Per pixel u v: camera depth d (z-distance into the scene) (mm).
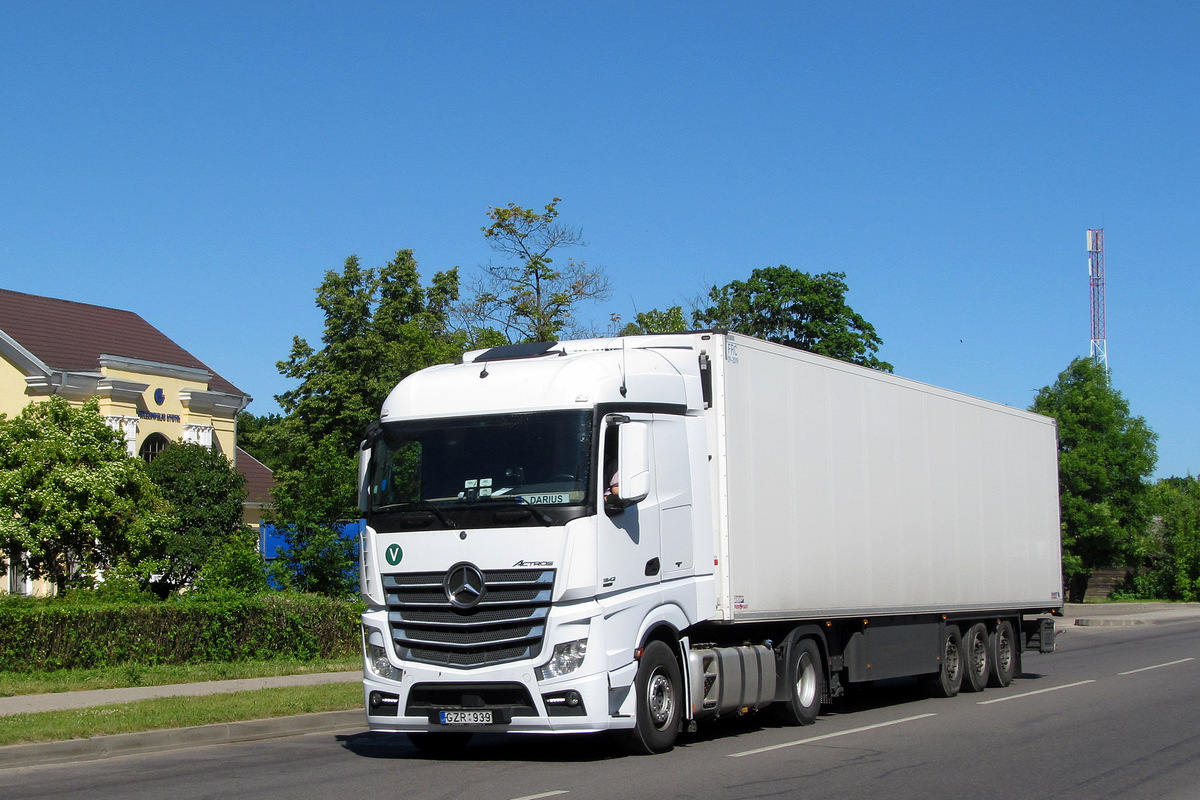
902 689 18953
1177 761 10875
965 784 9547
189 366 42000
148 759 11352
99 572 24359
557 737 12812
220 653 18812
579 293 36156
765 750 11438
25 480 23953
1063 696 17188
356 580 23312
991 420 19344
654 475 11055
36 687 15234
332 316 45094
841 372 14656
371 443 11164
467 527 10320
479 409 10781
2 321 37719
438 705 10227
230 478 33062
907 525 16125
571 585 10031
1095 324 55812
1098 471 50625
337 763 10992
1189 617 43875
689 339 12203
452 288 47719
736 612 11898
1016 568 19766
